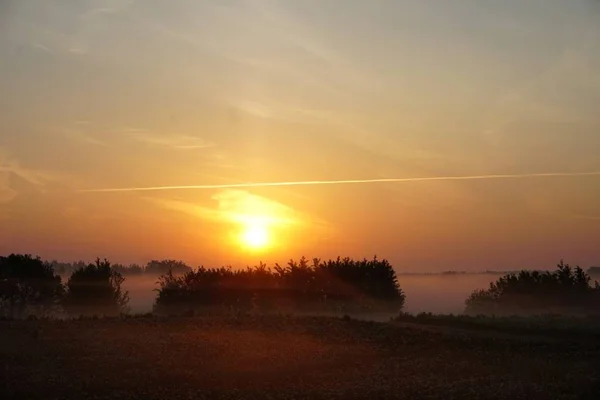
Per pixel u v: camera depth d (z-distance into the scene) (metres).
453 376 21.39
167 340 27.72
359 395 18.50
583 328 32.28
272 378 21.00
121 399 18.11
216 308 50.62
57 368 21.81
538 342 28.55
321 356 24.89
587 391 18.78
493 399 18.05
